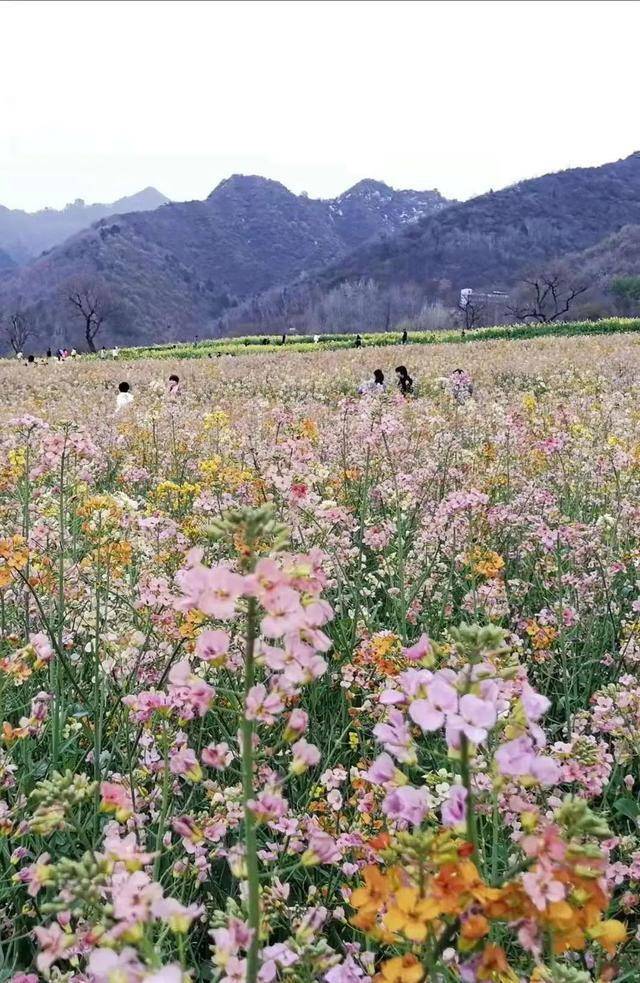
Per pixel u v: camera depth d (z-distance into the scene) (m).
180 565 4.29
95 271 197.00
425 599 4.87
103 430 10.23
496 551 5.46
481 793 2.28
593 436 8.16
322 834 2.04
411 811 1.52
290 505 4.58
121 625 3.76
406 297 152.50
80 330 159.62
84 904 1.84
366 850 2.34
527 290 125.44
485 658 1.72
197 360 37.94
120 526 4.24
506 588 4.92
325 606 1.67
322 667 1.66
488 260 183.38
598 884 1.30
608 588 4.60
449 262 183.88
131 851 1.59
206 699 1.79
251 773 1.70
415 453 7.56
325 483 6.12
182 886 2.49
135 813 2.50
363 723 3.48
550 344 36.03
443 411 11.96
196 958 2.58
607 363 24.53
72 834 2.72
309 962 1.71
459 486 6.63
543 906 1.23
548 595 5.09
